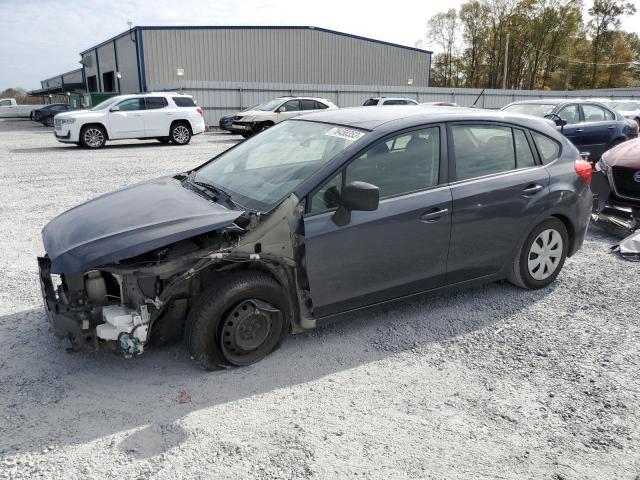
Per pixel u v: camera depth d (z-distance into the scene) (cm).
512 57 7875
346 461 259
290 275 344
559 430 286
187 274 310
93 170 1173
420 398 314
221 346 329
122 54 3741
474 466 258
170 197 369
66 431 278
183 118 1877
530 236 449
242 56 3575
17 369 337
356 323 411
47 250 324
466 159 410
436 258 395
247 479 246
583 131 1132
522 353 369
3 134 2473
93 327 309
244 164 411
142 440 272
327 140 388
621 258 572
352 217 350
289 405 305
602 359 361
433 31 8094
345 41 3853
